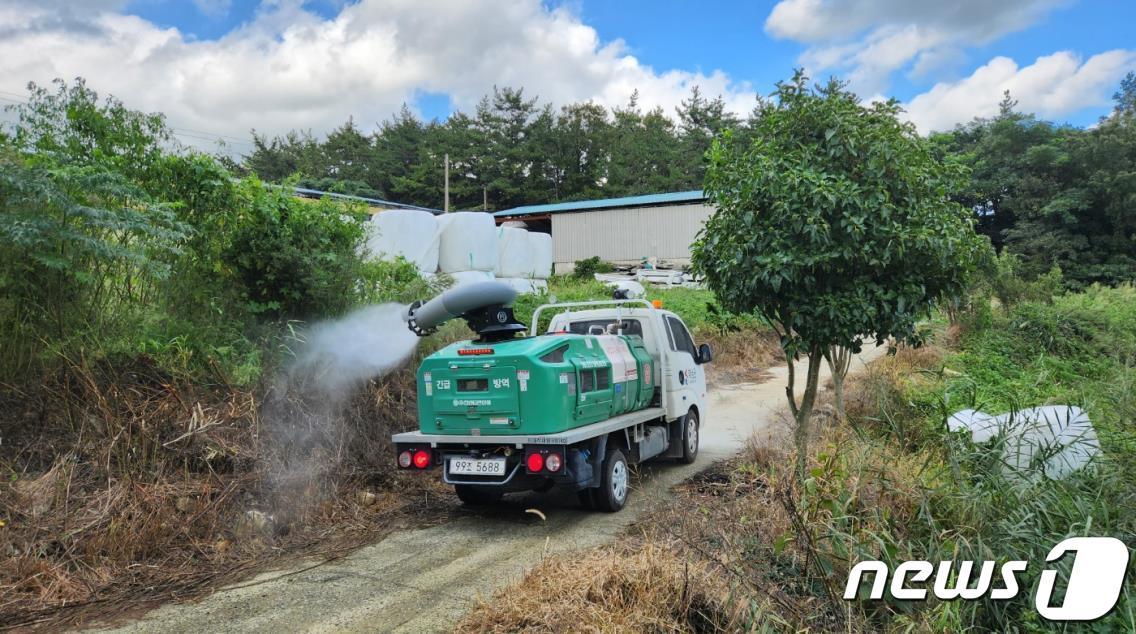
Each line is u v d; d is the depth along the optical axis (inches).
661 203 1385.3
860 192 237.1
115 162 259.3
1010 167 1743.4
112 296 257.8
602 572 166.1
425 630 167.0
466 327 386.3
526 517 259.4
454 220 622.2
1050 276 972.6
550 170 2306.8
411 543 231.8
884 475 192.2
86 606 179.3
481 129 2317.9
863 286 242.7
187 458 234.8
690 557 170.2
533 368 239.3
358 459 289.9
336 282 307.6
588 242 1433.3
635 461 289.0
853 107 252.4
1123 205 1501.0
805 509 174.4
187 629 168.4
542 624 153.1
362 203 348.5
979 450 204.1
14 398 226.5
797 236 241.6
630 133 2513.5
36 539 193.8
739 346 721.0
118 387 240.2
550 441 232.4
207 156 286.0
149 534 206.7
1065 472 207.8
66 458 215.8
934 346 631.8
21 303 229.9
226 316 290.4
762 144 259.3
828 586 152.2
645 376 307.9
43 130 259.8
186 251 274.5
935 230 237.6
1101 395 283.0
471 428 248.5
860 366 637.3
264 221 294.0
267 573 204.7
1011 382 476.7
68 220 227.5
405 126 2361.0
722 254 261.3
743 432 419.8
